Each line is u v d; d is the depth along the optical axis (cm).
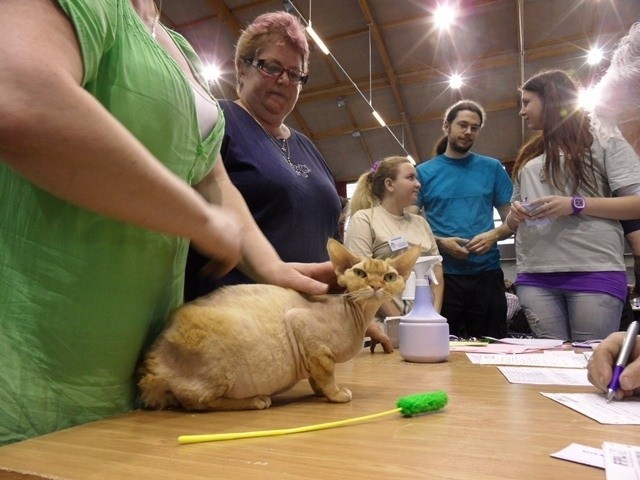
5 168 57
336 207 167
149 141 61
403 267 89
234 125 146
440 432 58
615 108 82
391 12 699
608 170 185
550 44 743
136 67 60
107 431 58
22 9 44
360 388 89
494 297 255
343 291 89
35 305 56
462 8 685
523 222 199
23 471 45
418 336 127
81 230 57
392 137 972
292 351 73
